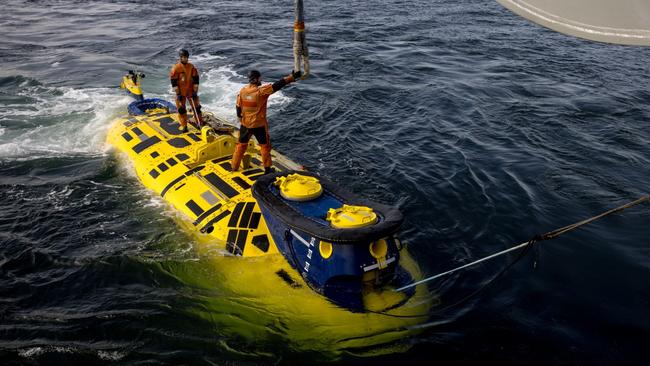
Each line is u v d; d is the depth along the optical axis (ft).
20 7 109.70
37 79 56.95
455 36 83.51
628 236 27.61
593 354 19.49
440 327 20.33
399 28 88.89
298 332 19.38
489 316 21.33
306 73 24.50
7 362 19.27
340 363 18.51
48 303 22.58
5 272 24.70
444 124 45.16
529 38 83.30
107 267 24.64
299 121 45.27
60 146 38.91
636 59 70.49
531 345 19.84
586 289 23.38
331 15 100.22
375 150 39.45
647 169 36.32
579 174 35.35
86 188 32.12
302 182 22.40
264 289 21.17
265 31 85.20
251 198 25.32
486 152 39.09
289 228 21.11
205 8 108.68
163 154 31.24
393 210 20.15
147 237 26.20
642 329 20.85
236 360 18.90
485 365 18.74
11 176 34.22
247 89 25.43
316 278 19.98
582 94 53.98
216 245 23.89
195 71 31.89
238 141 26.91
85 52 70.95
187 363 19.01
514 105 50.26
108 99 50.47
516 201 31.55
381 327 19.24
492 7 111.75
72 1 118.73
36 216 29.30
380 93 53.78
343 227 18.90
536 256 25.71
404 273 21.93
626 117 47.03
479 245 26.91
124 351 19.72
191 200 26.86
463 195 32.32
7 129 42.22
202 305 21.48
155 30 85.92
